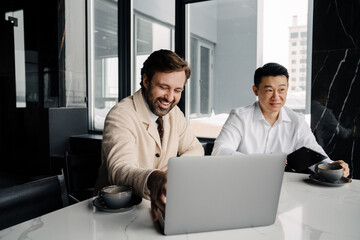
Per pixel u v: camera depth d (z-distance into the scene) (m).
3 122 3.72
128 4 3.43
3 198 0.91
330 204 0.90
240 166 0.68
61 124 3.45
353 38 2.25
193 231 0.70
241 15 2.91
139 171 0.86
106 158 1.04
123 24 3.47
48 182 1.05
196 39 3.13
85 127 3.76
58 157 3.26
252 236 0.69
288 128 1.70
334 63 2.32
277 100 1.53
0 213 0.90
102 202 0.88
